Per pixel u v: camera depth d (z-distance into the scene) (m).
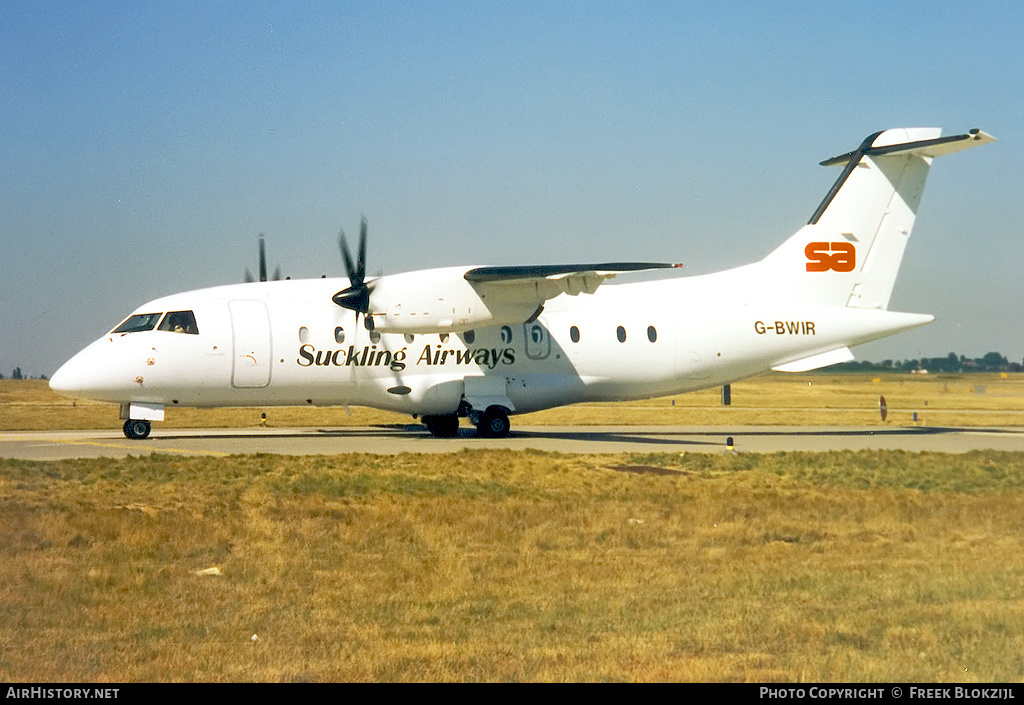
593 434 34.31
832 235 34.38
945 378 121.19
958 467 23.77
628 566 13.48
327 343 29.78
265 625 10.53
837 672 8.97
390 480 19.94
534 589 12.20
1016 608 11.13
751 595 11.86
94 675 8.94
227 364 28.98
